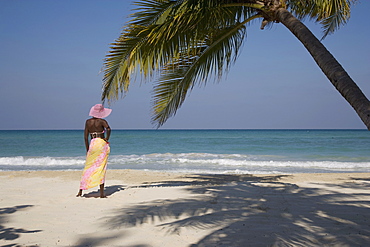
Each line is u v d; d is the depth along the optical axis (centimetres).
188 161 1848
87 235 387
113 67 597
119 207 540
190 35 582
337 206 545
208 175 1073
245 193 672
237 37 673
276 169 1571
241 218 461
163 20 564
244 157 2261
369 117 306
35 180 914
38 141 4325
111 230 407
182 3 551
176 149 3097
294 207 536
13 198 628
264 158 2195
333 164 1741
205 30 598
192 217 467
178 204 557
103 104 646
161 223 439
